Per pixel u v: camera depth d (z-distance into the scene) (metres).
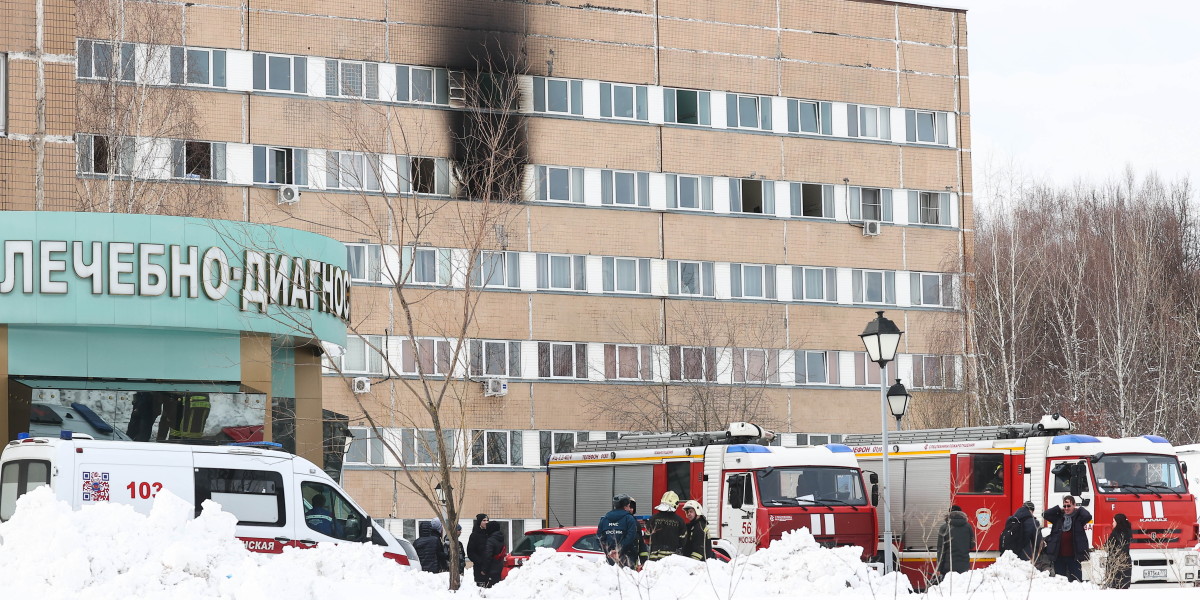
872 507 49.84
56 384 41.72
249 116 83.62
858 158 99.25
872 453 56.50
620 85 93.12
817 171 97.94
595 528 40.25
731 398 92.38
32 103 52.66
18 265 40.75
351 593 23.28
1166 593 21.81
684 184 94.31
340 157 85.12
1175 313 117.06
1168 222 134.88
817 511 48.97
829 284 97.56
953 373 98.88
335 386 83.06
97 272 41.22
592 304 90.94
